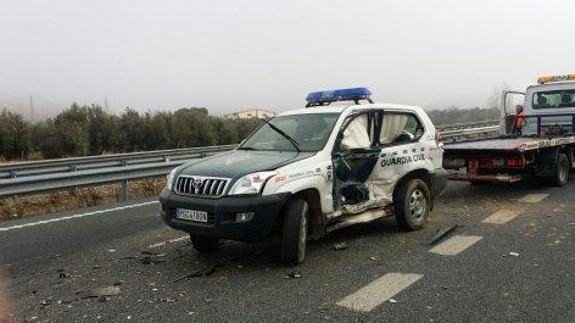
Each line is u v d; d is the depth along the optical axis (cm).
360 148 649
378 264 564
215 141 3122
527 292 465
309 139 644
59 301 477
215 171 562
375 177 679
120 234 748
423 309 433
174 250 651
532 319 407
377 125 702
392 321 411
